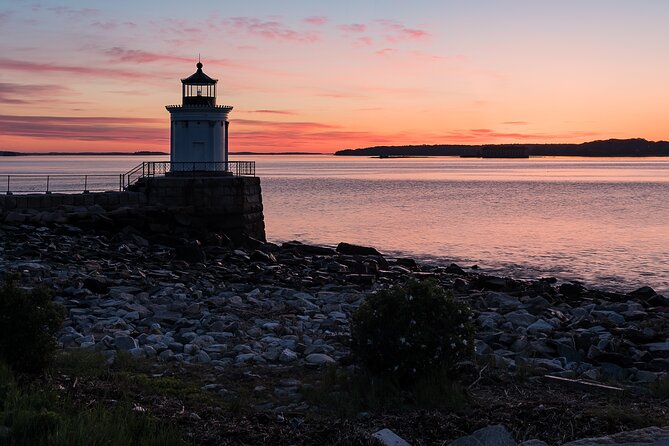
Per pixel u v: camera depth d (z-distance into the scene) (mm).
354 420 9648
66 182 146000
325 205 87438
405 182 165750
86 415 8547
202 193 41500
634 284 33906
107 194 40938
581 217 71875
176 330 16391
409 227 61750
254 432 9102
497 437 8359
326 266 32562
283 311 18922
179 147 43969
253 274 27875
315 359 13008
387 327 10891
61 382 10719
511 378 11852
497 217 71750
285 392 11133
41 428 8211
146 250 34344
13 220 37250
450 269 34062
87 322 16422
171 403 10227
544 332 16531
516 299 22094
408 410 10047
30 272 23484
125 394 10188
